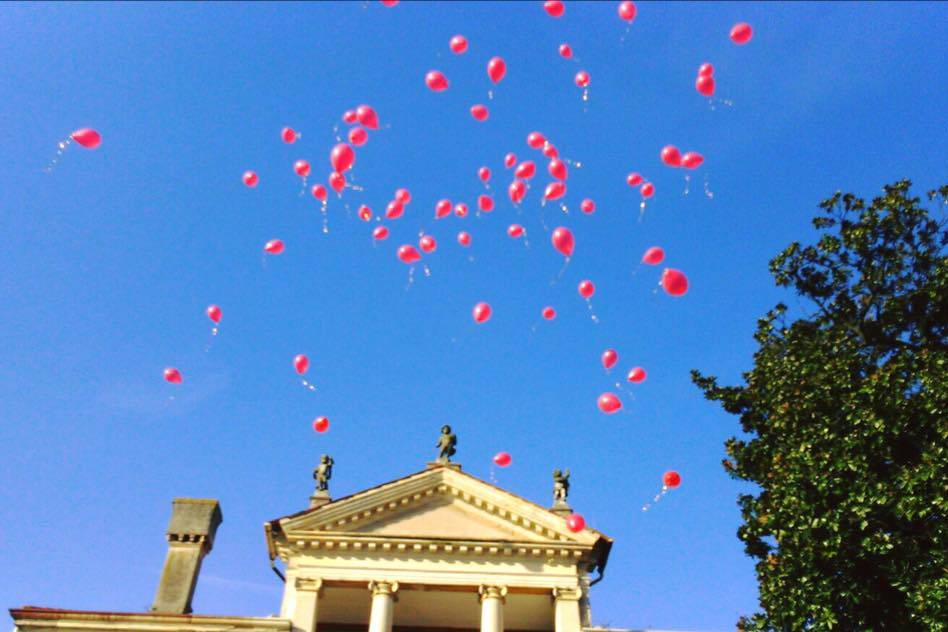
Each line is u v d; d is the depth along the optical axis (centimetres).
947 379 1869
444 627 2917
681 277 1328
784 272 2489
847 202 2442
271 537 2670
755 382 2453
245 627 2377
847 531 1900
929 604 1709
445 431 3020
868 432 1938
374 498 2673
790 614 1977
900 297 2245
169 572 2589
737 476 2420
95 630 2345
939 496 1748
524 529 2662
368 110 1333
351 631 2884
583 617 2508
